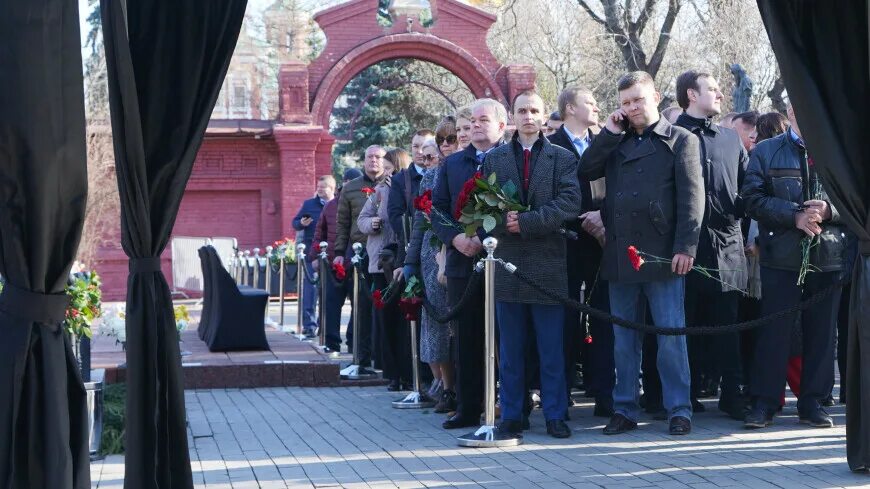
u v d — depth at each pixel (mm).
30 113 5215
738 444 7496
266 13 44531
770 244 8070
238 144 28078
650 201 7824
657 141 7895
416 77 41469
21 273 5398
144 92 5742
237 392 11125
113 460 7699
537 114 7922
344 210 12281
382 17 41000
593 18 28656
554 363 7984
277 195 28109
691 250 7680
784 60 6523
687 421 7910
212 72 5820
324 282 14070
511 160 7961
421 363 10391
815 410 8141
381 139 41062
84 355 7855
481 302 8273
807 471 6590
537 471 6770
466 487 6391
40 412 5453
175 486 5887
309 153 27547
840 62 6559
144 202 5676
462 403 8453
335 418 9227
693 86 8531
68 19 5262
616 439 7809
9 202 5328
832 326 8086
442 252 8484
